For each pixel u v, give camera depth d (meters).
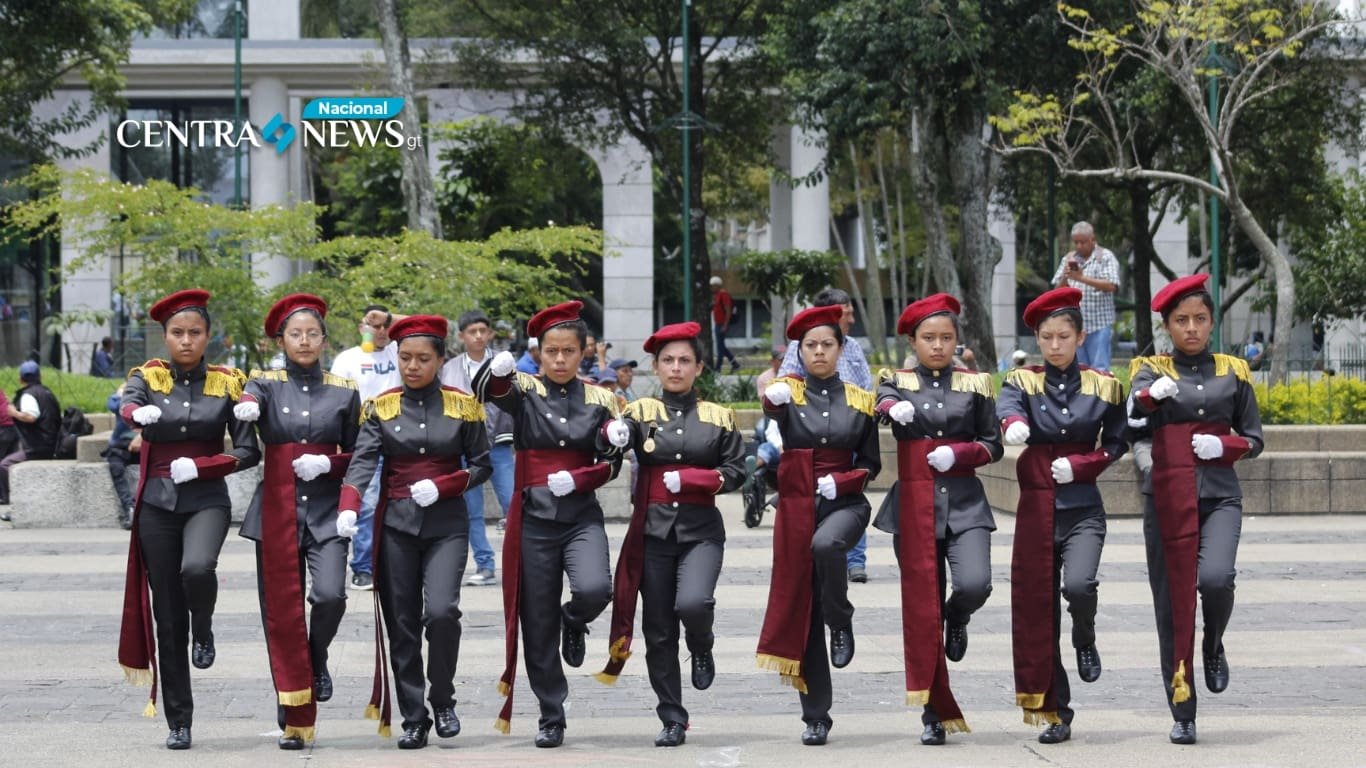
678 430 16.12
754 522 33.56
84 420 39.72
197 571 15.50
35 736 16.45
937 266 56.41
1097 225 80.25
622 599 16.19
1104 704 18.23
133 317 66.38
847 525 15.88
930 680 15.64
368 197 76.31
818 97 53.75
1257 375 44.41
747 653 21.20
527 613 16.05
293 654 15.66
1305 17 50.03
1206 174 63.31
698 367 16.50
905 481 15.98
